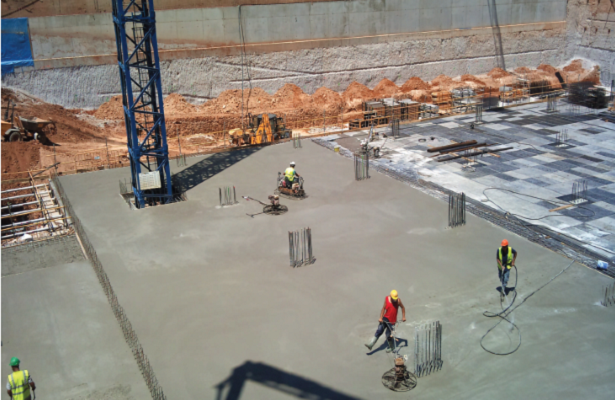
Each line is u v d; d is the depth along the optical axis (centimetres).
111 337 1731
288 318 1792
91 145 3706
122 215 2594
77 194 2867
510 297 1891
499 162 3203
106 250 2269
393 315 1575
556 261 2122
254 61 4312
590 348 1628
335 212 2570
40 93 3806
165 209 2644
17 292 1988
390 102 4338
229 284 1995
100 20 3859
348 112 4481
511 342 1658
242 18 4200
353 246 2250
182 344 1677
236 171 3125
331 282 1994
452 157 3297
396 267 2086
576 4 5294
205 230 2417
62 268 2153
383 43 4709
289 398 1453
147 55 2588
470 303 1856
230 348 1653
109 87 3962
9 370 1595
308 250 2148
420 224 2438
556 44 5381
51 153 3488
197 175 3072
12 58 3697
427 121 4059
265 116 3619
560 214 2542
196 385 1505
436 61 4962
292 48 4406
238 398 1458
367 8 4575
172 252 2236
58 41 3791
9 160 3322
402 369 1473
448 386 1487
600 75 5219
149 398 1470
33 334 1748
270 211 2581
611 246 2247
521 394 1452
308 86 4538
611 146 3416
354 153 3381
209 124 4056
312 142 3647
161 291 1961
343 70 4625
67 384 1527
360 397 1452
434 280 1997
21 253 2291
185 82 4147
